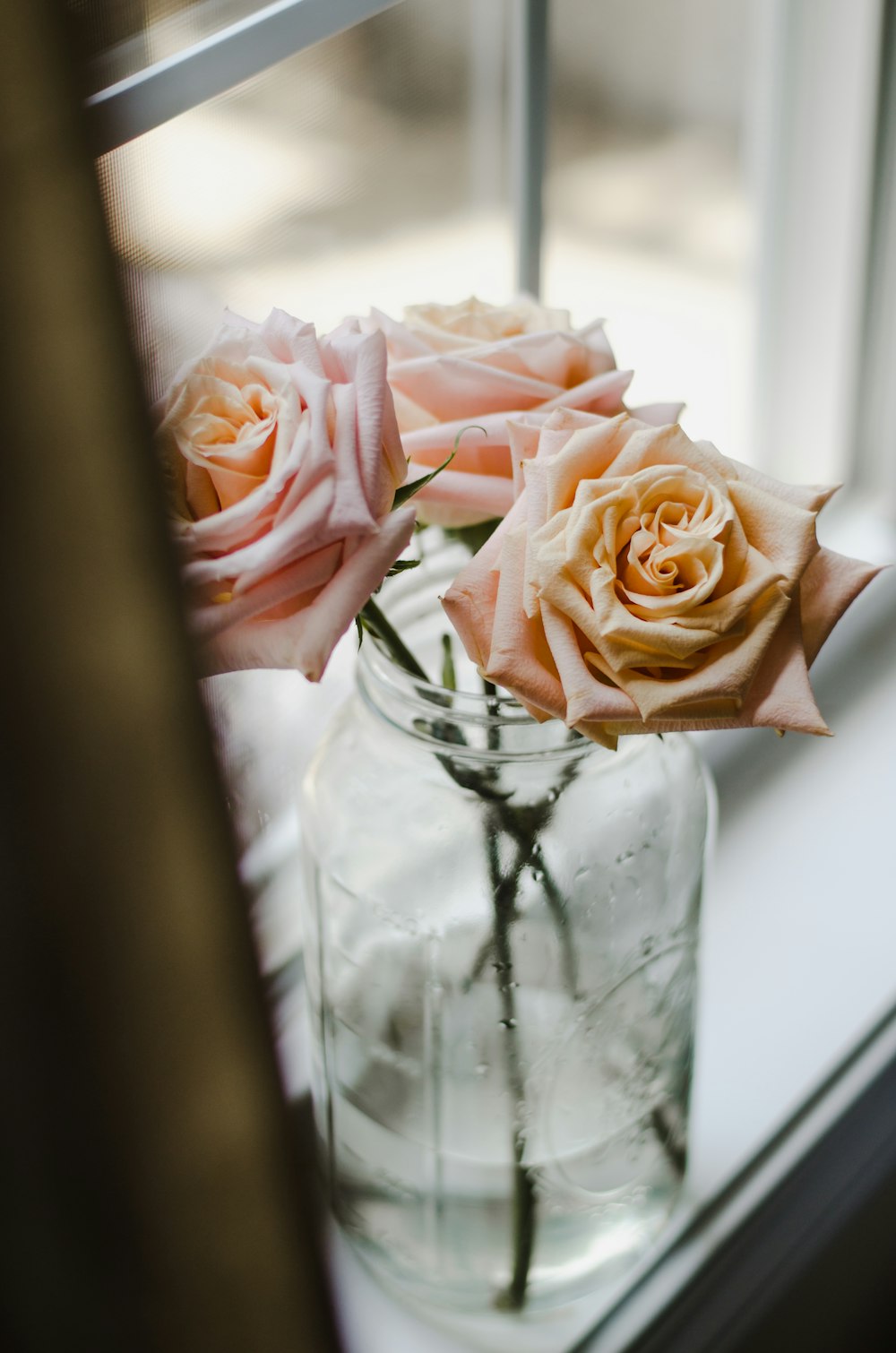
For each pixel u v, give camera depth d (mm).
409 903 668
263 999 517
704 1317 787
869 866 904
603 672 590
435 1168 706
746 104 1086
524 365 646
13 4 428
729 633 585
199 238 728
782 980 856
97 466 481
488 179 884
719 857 908
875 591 1051
